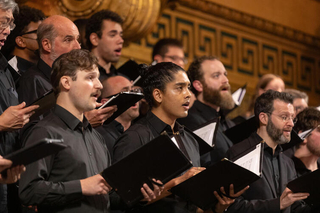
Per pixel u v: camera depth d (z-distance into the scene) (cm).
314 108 802
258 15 1413
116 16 855
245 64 1389
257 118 714
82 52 518
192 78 837
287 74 1487
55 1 949
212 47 1326
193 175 538
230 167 537
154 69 600
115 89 727
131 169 481
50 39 657
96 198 498
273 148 703
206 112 818
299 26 1518
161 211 560
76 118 507
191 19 1295
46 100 511
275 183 682
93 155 511
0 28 549
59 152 484
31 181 465
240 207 632
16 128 505
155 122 586
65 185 468
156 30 1228
